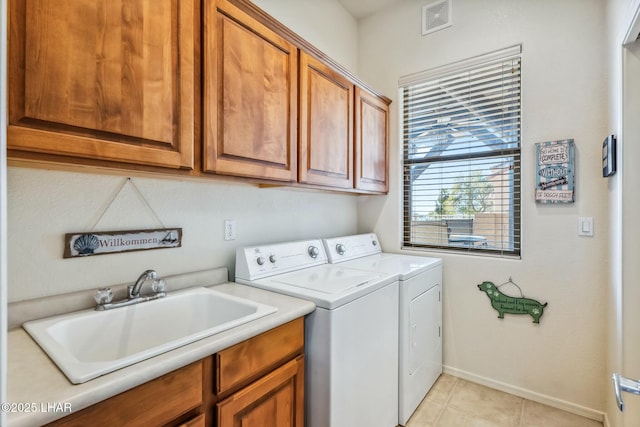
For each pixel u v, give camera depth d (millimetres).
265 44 1429
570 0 1843
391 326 1674
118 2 963
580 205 1815
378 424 1567
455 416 1826
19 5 789
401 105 2521
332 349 1284
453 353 2260
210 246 1645
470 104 2219
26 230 1087
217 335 993
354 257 2234
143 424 797
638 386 782
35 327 1015
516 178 2055
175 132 1105
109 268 1282
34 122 812
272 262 1720
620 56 1451
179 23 1114
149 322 1273
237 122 1297
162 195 1449
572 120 1833
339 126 1907
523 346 2004
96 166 1006
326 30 2412
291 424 1245
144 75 1022
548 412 1857
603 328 1759
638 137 1398
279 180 1500
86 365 775
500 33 2066
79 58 885
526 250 1986
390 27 2551
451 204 2316
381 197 2600
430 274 2061
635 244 1402
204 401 946
